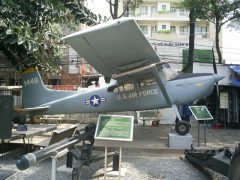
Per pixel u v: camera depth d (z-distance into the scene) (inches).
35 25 336.2
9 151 333.1
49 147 184.9
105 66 412.8
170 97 436.5
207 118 370.0
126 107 447.5
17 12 295.0
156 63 396.2
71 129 271.0
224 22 843.4
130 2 821.2
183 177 249.4
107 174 247.6
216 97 629.9
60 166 265.1
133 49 370.3
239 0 791.7
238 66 649.6
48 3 324.5
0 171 256.4
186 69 623.2
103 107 453.7
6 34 268.2
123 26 324.2
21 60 386.9
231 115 622.2
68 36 344.5
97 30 330.3
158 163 298.0
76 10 360.5
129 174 256.5
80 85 920.9
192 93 445.7
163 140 423.8
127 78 435.8
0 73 695.1
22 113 420.2
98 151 345.4
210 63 652.1
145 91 439.5
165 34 1525.6
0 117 270.1
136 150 356.5
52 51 392.8
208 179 242.4
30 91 457.4
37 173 251.9
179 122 380.2
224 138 458.0
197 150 298.4
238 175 165.2
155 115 621.3
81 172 254.5
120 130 197.2
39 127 354.3
